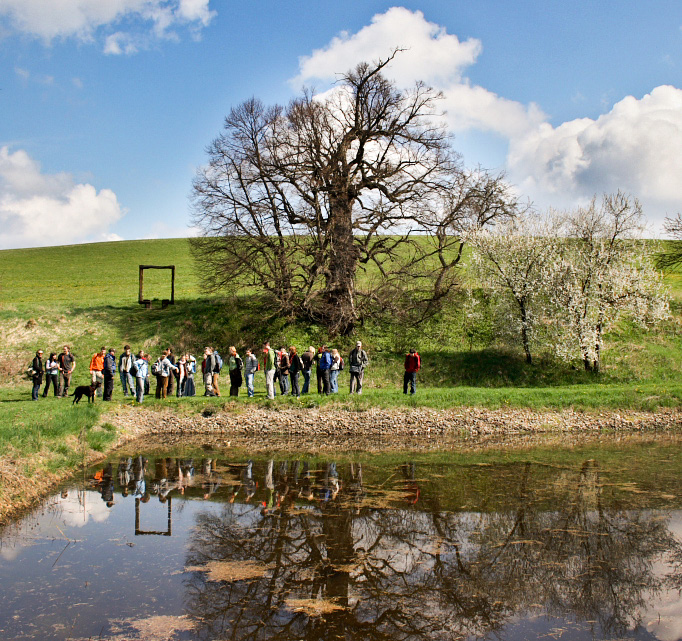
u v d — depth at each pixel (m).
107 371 23.72
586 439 20.20
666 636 7.06
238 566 9.01
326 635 6.94
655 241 30.88
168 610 7.47
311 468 15.88
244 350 33.00
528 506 12.24
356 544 10.05
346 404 22.56
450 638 6.94
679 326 33.59
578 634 7.12
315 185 30.97
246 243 33.50
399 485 13.99
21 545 9.69
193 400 23.42
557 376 28.97
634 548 9.91
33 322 35.78
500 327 31.55
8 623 6.98
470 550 9.80
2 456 13.05
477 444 19.34
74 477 14.52
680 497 12.98
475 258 31.77
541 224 31.27
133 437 20.38
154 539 10.14
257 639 6.79
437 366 30.19
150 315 37.91
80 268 62.31
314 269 32.78
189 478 14.66
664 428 21.91
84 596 7.81
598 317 29.58
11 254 73.50
